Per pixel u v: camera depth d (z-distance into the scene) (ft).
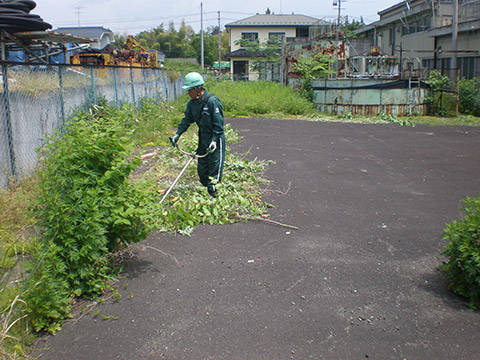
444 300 13.12
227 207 19.63
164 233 17.66
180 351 10.67
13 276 13.44
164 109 56.85
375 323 11.92
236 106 67.31
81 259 12.92
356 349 10.85
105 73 38.22
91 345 10.89
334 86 66.13
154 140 37.78
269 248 16.48
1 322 10.67
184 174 24.81
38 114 24.79
